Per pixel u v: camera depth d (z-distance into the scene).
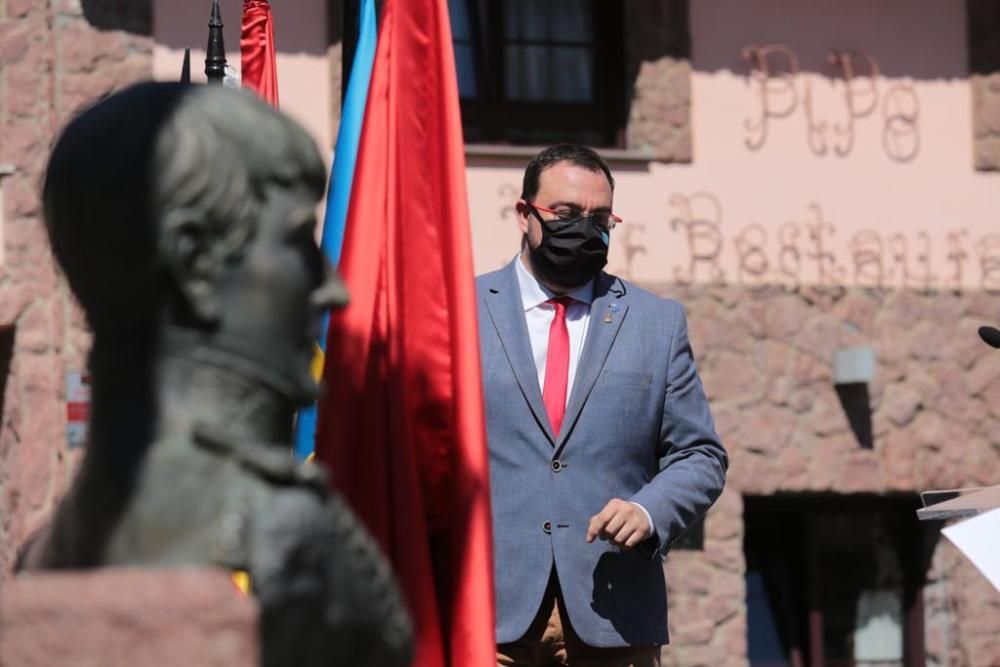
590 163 6.50
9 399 13.09
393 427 4.46
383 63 4.72
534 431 6.32
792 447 14.25
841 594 14.84
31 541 3.09
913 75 14.76
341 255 4.62
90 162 2.90
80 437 12.66
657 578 6.32
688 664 13.72
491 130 14.33
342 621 2.88
